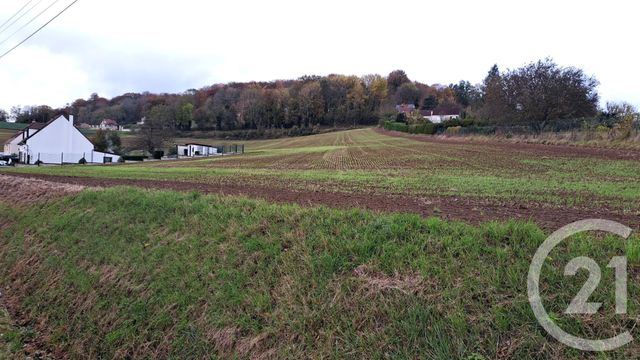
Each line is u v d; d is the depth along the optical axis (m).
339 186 16.70
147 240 9.76
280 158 45.03
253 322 6.10
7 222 15.32
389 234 6.85
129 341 6.96
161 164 44.19
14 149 74.31
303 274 6.55
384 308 5.42
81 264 9.93
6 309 9.30
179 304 7.16
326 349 5.29
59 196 15.35
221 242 8.42
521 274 5.22
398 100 149.62
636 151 29.98
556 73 54.12
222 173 25.66
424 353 4.76
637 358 4.02
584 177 18.70
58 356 7.48
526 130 48.94
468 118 77.06
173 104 126.25
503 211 9.65
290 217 8.41
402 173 23.16
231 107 129.12
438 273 5.64
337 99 134.50
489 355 4.49
